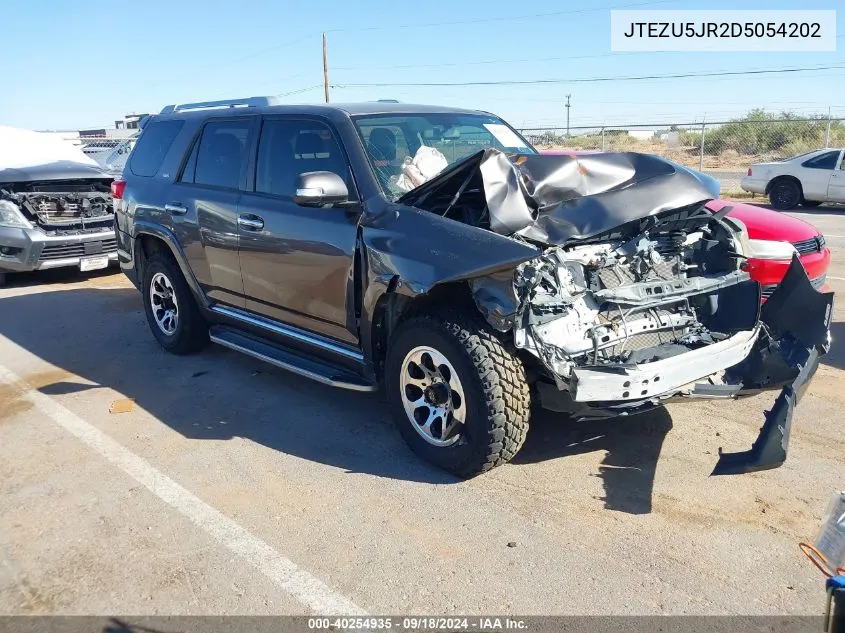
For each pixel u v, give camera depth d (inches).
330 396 201.9
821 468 153.6
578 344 142.9
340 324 170.7
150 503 146.8
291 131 187.2
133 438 177.9
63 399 205.8
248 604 115.6
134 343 258.1
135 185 243.8
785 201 661.3
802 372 147.5
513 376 139.9
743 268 172.6
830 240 446.3
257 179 194.1
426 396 153.4
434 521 137.3
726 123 826.2
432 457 154.3
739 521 134.6
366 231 158.2
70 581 122.5
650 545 128.0
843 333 243.8
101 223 378.0
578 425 176.2
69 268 413.7
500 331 136.0
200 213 209.2
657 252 161.0
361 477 155.1
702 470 154.0
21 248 351.6
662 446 165.3
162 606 115.6
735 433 171.2
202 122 220.4
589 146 956.6
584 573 120.7
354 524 137.1
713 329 169.9
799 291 163.2
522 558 125.2
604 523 135.1
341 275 165.3
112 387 214.2
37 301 329.1
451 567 123.3
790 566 121.2
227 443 173.6
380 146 174.1
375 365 166.6
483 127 205.0
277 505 144.7
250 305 200.4
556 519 136.8
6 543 133.9
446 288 145.7
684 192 151.4
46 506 146.6
